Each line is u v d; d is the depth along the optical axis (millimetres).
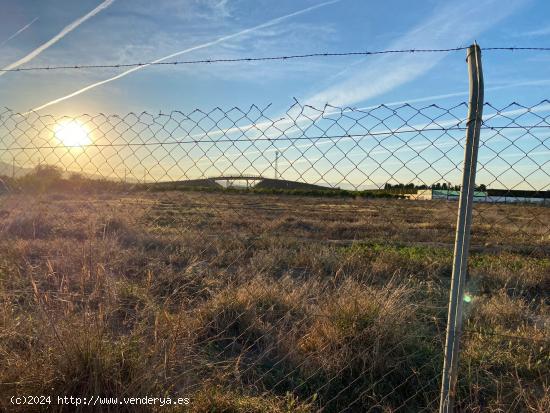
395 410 3301
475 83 2324
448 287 6852
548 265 7809
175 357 3143
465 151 2354
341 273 6812
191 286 5570
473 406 3344
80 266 4121
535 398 3189
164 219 11531
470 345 4152
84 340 2965
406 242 11094
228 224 11258
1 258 6055
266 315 4695
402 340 3920
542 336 4305
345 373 3721
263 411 3135
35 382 2881
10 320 3449
